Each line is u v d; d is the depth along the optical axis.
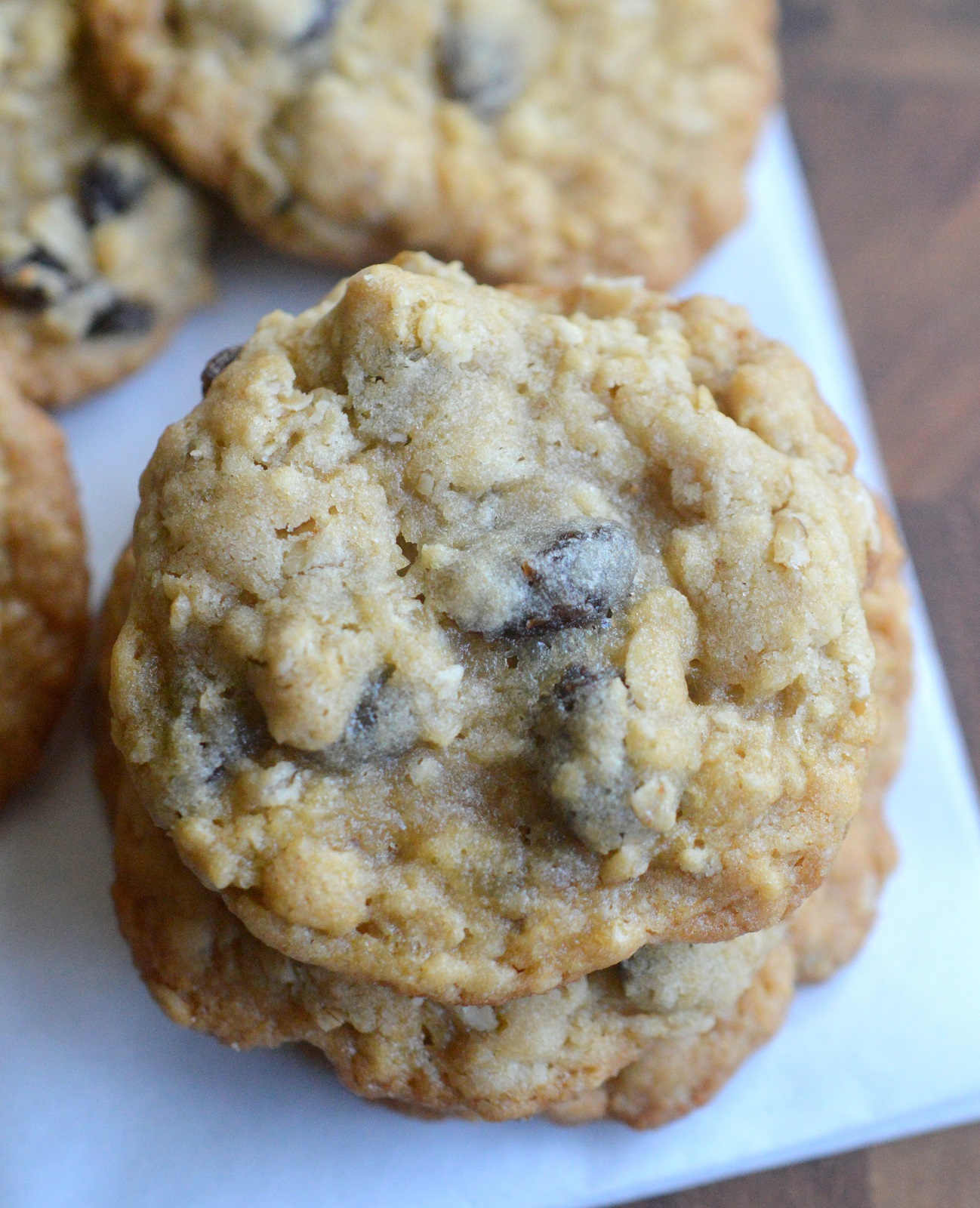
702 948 0.21
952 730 0.26
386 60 0.25
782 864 0.20
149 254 0.25
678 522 0.20
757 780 0.19
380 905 0.19
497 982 0.19
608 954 0.19
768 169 0.28
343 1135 0.23
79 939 0.23
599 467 0.20
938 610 0.28
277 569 0.19
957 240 0.30
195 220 0.26
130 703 0.20
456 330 0.20
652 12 0.27
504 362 0.20
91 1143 0.23
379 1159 0.23
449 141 0.26
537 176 0.26
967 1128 0.26
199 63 0.25
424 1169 0.23
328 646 0.19
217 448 0.20
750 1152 0.24
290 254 0.26
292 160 0.25
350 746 0.19
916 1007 0.25
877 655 0.23
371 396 0.20
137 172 0.25
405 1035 0.21
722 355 0.21
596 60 0.26
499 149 0.26
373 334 0.20
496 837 0.20
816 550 0.20
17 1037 0.23
